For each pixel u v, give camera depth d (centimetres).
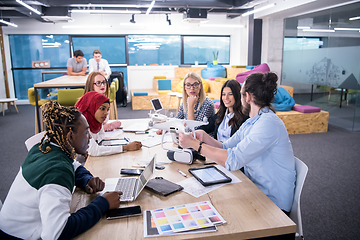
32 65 885
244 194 137
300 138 484
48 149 115
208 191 140
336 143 450
